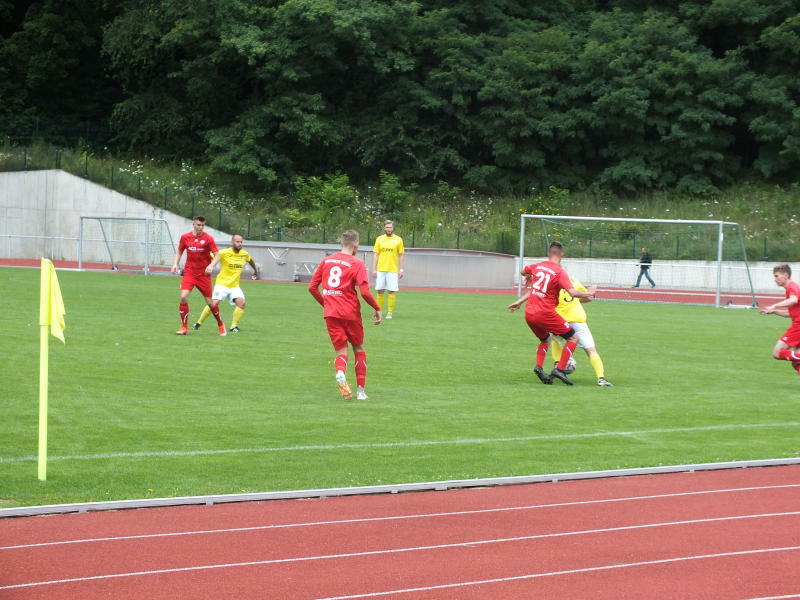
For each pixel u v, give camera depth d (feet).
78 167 323.57
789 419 75.20
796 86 356.38
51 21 390.83
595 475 56.08
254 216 328.90
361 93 382.42
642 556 41.34
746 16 363.35
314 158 378.32
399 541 43.01
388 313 156.76
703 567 40.01
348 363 100.01
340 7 356.79
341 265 78.28
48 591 35.99
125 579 37.45
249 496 49.65
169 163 381.40
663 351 120.57
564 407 78.18
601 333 143.43
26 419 66.95
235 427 66.64
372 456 59.41
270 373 91.30
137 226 314.76
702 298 255.70
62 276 234.17
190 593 36.09
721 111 369.50
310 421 69.36
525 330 140.05
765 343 132.77
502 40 378.53
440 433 66.59
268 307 167.02
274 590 36.52
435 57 379.76
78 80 414.62
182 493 50.14
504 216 337.72
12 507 46.39
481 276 273.75
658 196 357.82
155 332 121.08
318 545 42.22
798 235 312.50
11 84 400.06
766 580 38.47
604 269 289.12
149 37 362.94
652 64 364.17
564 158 379.76
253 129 360.69
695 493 52.60
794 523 46.91
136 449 59.36
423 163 370.12
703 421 73.56
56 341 107.55
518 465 58.03
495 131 368.89
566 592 36.78
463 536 43.93
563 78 377.30
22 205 328.49
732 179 366.02
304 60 361.92
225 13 363.35
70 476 52.65
